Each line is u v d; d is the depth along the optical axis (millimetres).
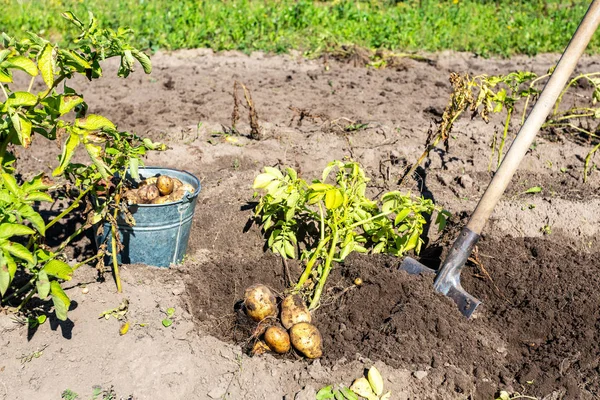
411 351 2406
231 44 5688
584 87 5203
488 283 2818
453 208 3195
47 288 2158
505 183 2623
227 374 2312
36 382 2240
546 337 2623
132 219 2494
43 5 6270
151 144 2488
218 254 2941
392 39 6105
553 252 2963
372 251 2867
